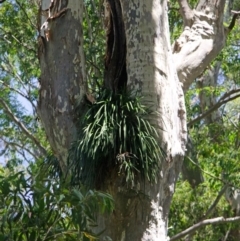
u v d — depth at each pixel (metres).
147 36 10.21
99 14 18.78
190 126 19.00
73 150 9.49
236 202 22.62
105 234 9.45
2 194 7.09
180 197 22.06
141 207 9.44
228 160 19.52
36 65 21.16
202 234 24.38
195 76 11.25
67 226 7.61
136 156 9.18
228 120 22.20
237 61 21.41
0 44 21.27
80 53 10.41
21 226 7.08
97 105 9.52
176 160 9.88
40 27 10.56
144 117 9.59
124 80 10.44
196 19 11.85
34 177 7.61
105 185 9.41
